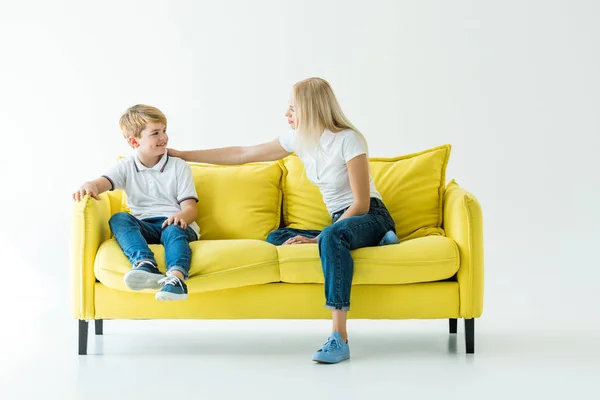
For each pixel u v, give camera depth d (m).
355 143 3.10
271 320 3.78
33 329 3.58
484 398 2.47
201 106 4.60
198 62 4.60
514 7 4.54
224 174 3.51
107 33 4.60
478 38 4.54
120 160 3.50
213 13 4.59
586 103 4.54
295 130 3.23
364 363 2.90
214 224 3.42
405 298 2.95
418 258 2.91
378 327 3.58
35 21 4.59
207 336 3.42
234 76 4.60
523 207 4.60
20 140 4.62
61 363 2.95
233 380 2.69
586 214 4.59
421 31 4.55
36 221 4.64
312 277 2.92
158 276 2.82
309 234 3.30
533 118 4.56
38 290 4.43
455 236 3.01
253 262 2.92
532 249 4.61
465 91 4.56
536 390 2.54
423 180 3.42
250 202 3.45
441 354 3.04
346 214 3.05
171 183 3.31
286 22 4.58
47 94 4.61
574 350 3.08
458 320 3.66
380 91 4.57
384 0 4.56
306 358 2.99
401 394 2.50
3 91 4.60
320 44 4.58
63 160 4.62
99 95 4.60
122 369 2.85
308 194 3.47
